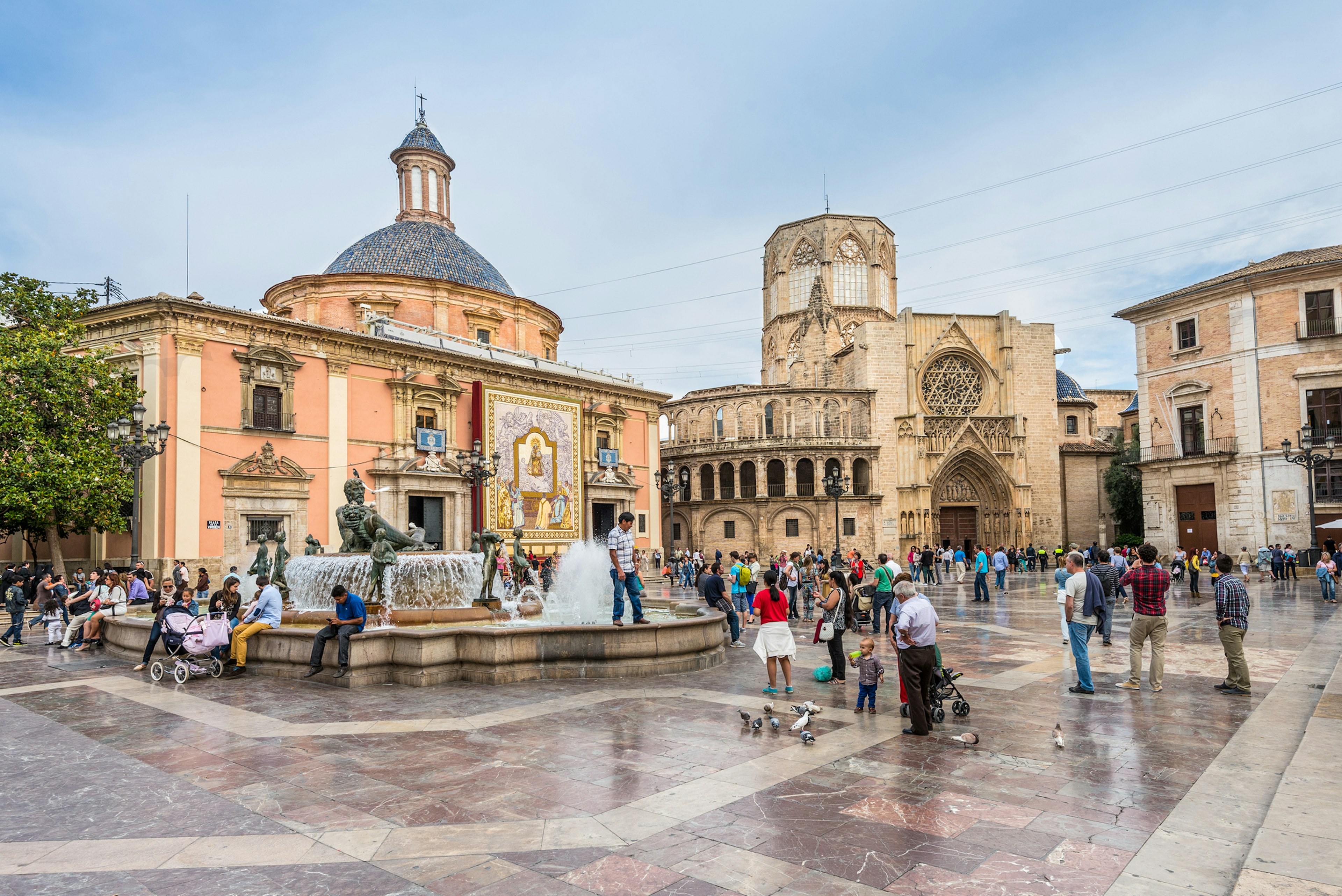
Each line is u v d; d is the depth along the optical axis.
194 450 28.61
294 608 17.28
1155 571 11.89
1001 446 60.31
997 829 6.30
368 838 6.20
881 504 58.06
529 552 40.84
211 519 29.11
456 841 6.11
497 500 39.38
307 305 41.97
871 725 9.79
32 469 24.61
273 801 7.08
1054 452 61.53
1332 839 5.70
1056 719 10.08
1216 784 7.37
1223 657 15.03
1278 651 15.55
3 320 30.23
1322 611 23.00
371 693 12.02
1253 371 40.72
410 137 51.31
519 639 12.91
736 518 57.50
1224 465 41.91
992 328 62.09
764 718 10.11
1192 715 10.27
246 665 13.87
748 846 5.99
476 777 7.73
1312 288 39.00
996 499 60.75
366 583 17.41
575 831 6.30
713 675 13.53
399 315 42.53
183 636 13.27
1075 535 63.28
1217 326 42.56
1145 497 46.47
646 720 10.12
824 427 59.09
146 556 27.89
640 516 49.69
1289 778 7.12
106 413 26.98
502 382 40.72
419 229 47.50
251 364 30.72
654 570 48.94
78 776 7.91
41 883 5.42
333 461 33.34
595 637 13.31
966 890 5.23
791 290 73.56
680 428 63.28
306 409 32.66
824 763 8.16
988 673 13.56
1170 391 44.94
